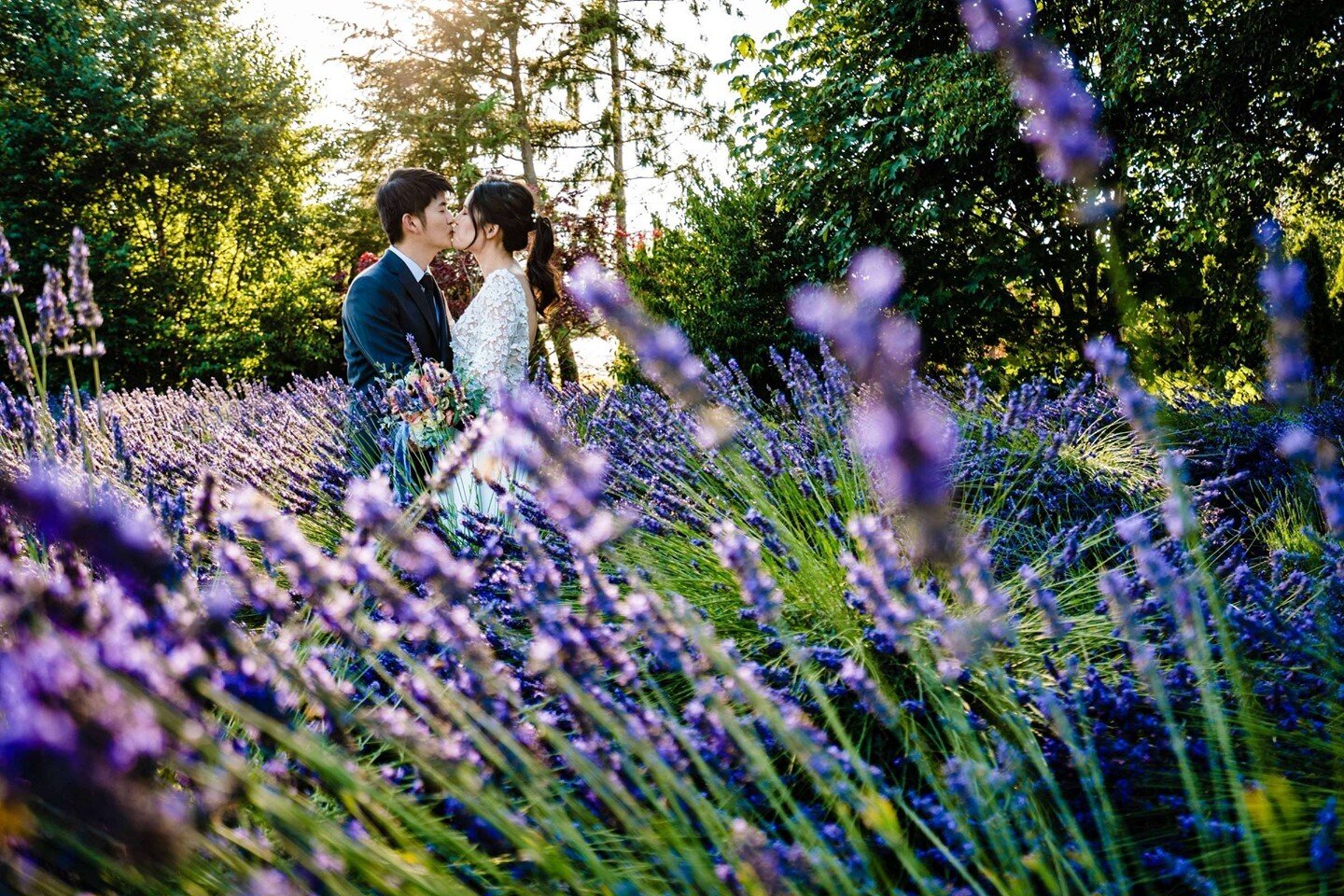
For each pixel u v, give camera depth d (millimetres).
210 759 681
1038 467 2984
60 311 1862
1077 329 8336
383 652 1498
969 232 9344
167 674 740
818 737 1091
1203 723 1382
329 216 21344
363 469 3051
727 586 2004
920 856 1217
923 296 9242
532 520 2016
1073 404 3314
